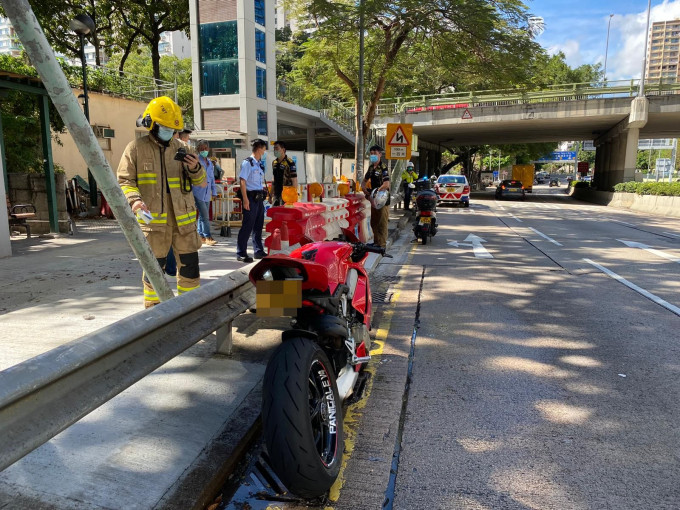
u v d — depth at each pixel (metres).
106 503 2.51
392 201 18.30
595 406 3.80
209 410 3.47
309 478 2.39
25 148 15.89
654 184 24.55
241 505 2.72
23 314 5.32
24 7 2.77
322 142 46.81
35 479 2.67
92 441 3.06
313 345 2.71
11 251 8.69
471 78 16.39
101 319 5.16
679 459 3.12
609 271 8.77
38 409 2.04
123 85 21.58
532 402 3.86
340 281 3.35
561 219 19.42
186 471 2.80
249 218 8.20
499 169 95.88
